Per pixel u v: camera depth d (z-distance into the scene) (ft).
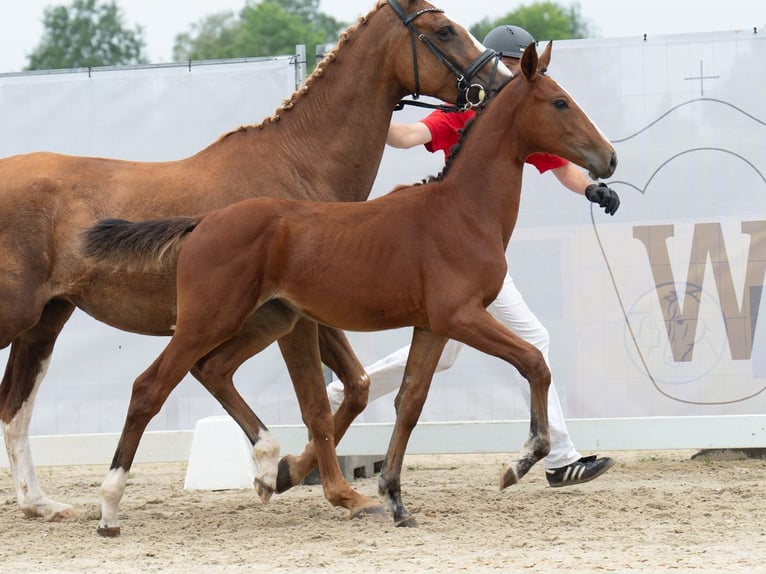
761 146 36.04
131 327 28.63
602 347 36.47
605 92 36.47
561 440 32.32
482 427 35.35
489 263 25.75
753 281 36.11
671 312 36.32
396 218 25.90
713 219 36.22
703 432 34.86
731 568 20.89
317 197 28.99
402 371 34.12
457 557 22.84
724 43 36.09
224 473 35.45
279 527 27.50
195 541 25.77
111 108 37.22
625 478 34.81
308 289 25.85
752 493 30.30
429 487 34.40
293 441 35.73
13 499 33.58
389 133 31.68
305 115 29.25
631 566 21.30
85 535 27.09
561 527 26.30
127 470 26.48
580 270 36.47
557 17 232.32
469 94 28.84
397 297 25.71
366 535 25.80
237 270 25.57
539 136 26.48
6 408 30.40
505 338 25.36
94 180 28.48
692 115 36.22
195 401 37.63
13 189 28.27
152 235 26.18
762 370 36.11
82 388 37.55
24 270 28.09
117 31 233.14
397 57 29.25
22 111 37.32
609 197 28.99
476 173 26.35
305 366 28.04
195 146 37.09
